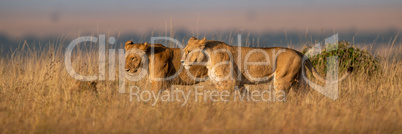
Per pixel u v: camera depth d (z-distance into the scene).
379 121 18.88
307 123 18.14
